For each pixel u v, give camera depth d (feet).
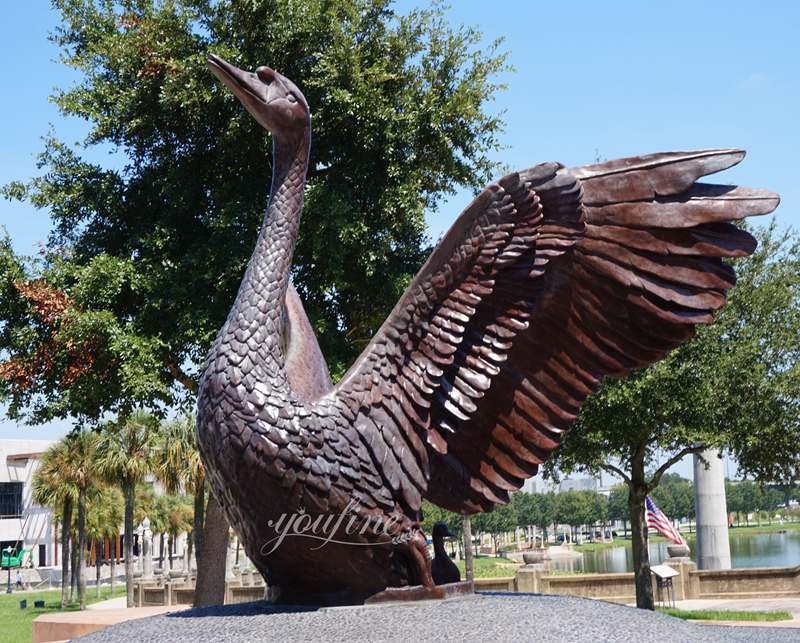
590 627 12.44
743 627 17.81
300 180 15.88
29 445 150.10
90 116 35.65
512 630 12.16
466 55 36.40
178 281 33.63
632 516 47.34
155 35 35.24
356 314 37.91
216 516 37.09
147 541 145.18
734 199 15.15
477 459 16.02
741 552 130.21
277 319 14.70
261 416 13.88
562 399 16.10
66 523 90.22
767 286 45.65
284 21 33.73
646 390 41.86
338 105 33.47
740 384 43.42
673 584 57.57
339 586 14.76
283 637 12.24
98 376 33.17
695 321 15.37
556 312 16.03
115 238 37.29
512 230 14.84
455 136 35.81
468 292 14.82
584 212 15.15
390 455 14.47
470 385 15.16
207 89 34.24
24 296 33.47
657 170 15.46
